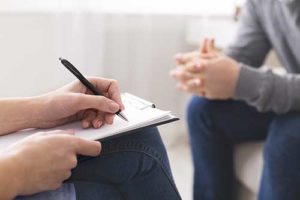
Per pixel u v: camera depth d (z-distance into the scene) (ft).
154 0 5.44
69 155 1.56
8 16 4.75
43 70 5.06
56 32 4.97
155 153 1.93
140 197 1.93
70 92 2.01
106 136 1.75
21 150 1.51
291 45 3.58
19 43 4.90
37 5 4.86
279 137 2.96
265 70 3.27
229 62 3.21
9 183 1.42
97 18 5.08
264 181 3.10
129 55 5.52
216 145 3.69
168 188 1.97
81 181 1.81
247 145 3.71
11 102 1.99
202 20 5.70
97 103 1.88
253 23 4.05
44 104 1.96
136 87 5.66
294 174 2.84
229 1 5.72
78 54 5.07
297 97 3.01
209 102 3.61
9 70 4.93
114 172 1.85
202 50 3.54
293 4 3.32
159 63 5.77
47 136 1.60
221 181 3.72
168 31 5.68
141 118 1.87
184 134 6.38
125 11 5.29
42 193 1.61
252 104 3.25
